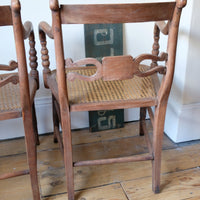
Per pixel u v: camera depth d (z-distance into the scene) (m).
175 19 0.79
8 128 1.47
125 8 0.75
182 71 1.32
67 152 0.99
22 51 0.77
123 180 1.19
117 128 1.61
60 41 0.77
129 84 1.07
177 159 1.33
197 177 1.20
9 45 1.30
